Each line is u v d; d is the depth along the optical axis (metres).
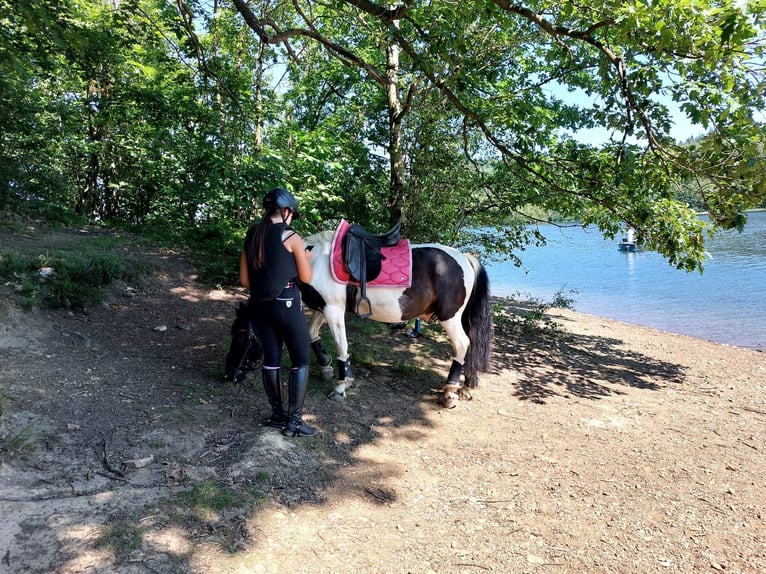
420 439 3.87
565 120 9.28
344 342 4.25
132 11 7.33
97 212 11.63
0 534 2.18
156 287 6.41
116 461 2.90
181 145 7.99
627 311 12.77
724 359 8.08
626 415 4.87
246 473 2.97
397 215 7.78
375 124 9.44
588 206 7.11
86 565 2.13
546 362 6.74
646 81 4.82
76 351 4.34
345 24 9.29
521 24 7.07
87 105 10.01
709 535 2.94
